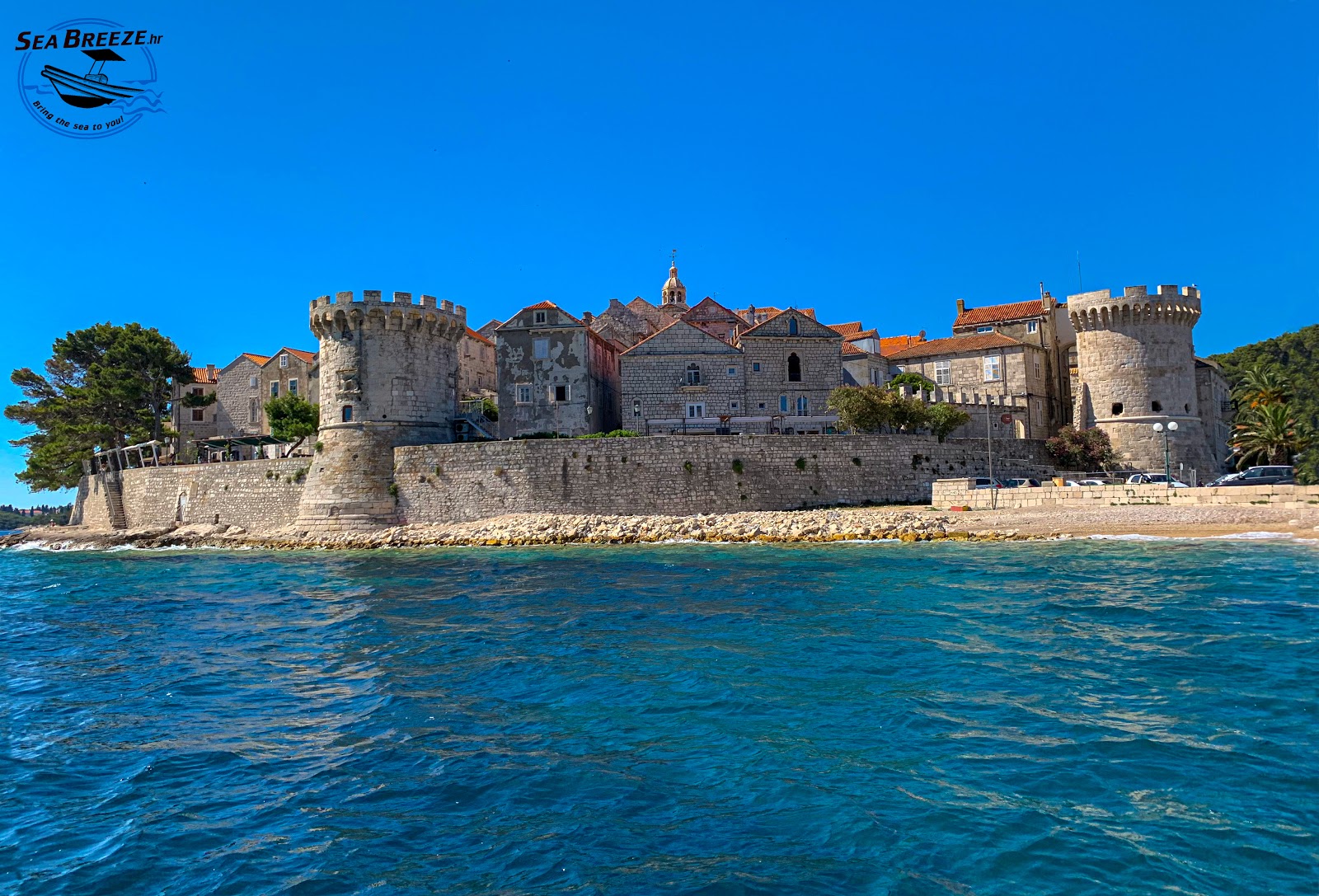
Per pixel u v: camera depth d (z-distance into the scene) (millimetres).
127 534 74438
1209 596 29781
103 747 18141
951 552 45375
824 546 51000
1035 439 79562
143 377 88562
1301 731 16078
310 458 68938
